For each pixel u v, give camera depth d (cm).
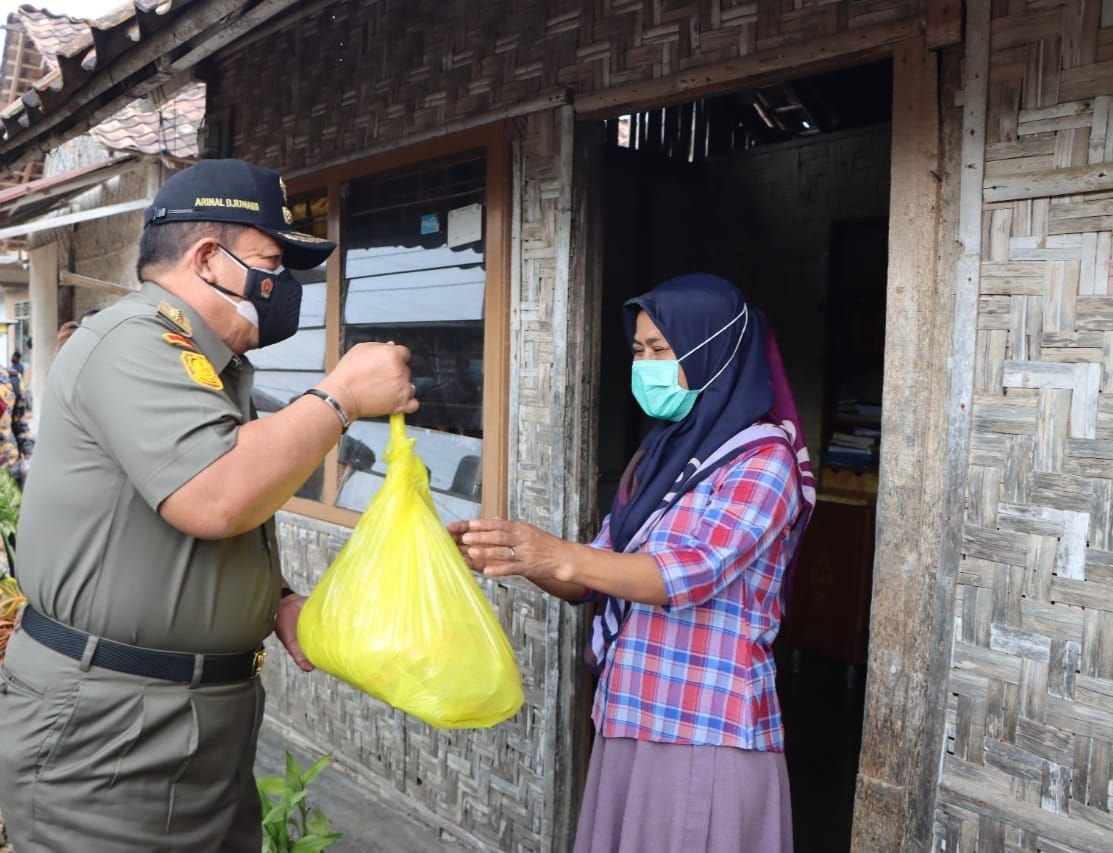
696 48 211
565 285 245
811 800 317
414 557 136
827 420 454
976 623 169
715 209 473
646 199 432
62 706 134
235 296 139
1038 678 162
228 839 154
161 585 135
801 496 170
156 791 140
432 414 298
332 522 338
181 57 268
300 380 363
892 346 178
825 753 355
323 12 322
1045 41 157
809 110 460
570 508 250
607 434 391
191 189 136
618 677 170
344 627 132
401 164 298
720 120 473
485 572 144
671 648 164
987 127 164
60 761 136
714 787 160
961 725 171
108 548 133
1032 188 159
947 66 169
